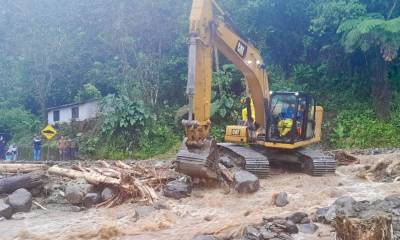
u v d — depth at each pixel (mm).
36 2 34062
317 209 8977
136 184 10586
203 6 10531
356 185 11586
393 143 22922
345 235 6133
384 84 25109
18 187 10492
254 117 13625
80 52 32906
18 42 34219
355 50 24859
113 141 24344
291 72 29281
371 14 23797
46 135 23281
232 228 7988
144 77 27719
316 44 28156
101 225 8547
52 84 33844
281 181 12055
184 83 27938
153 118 24859
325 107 26156
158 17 28297
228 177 11062
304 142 13328
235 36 12000
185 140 10680
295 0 27469
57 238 7949
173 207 9547
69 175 11609
